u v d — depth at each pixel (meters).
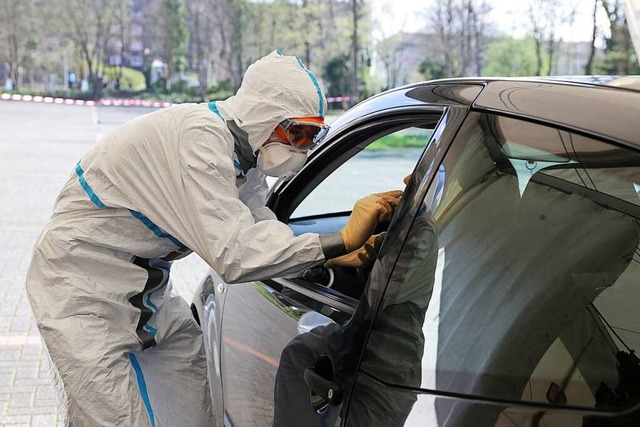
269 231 1.69
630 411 1.02
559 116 1.28
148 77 25.73
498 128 1.37
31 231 7.27
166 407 2.21
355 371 1.48
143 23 25.56
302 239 1.67
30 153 13.72
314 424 1.59
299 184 2.40
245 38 24.05
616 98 1.26
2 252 6.37
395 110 1.79
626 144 1.16
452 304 1.33
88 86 26.34
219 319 2.42
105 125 19.84
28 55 26.31
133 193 1.83
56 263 1.91
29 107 24.38
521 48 19.50
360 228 1.65
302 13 23.05
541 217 1.27
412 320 1.39
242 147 1.87
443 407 1.26
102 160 1.88
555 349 1.15
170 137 1.76
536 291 1.22
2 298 5.05
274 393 1.84
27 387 3.59
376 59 22.39
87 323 1.90
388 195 1.72
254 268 1.67
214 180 1.71
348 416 1.47
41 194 9.41
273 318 1.95
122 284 1.95
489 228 1.33
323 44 22.91
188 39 24.92
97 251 1.91
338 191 5.31
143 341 2.06
